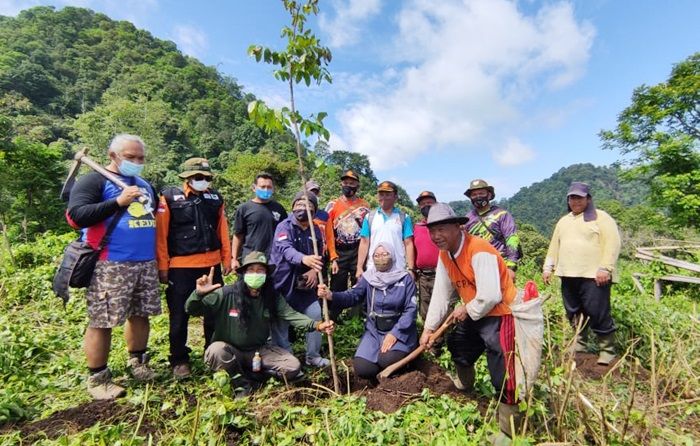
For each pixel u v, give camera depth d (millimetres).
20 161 15695
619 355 4535
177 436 2598
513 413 2670
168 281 3662
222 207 4074
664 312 5516
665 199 19625
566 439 2498
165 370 3783
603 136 22578
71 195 3135
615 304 5531
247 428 2781
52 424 2818
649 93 20406
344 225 5215
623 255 14234
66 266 3133
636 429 2584
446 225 2736
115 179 3178
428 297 4672
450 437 2514
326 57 3254
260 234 4496
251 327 3484
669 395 3449
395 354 3730
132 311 3430
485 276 2674
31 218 16156
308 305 4062
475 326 2975
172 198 3688
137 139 3332
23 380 3438
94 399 3193
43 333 4609
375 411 3035
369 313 4055
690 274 8922
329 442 2564
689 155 19188
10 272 7547
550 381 2709
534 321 2609
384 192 4645
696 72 19859
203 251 3721
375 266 4070
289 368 3502
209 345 3668
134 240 3305
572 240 4531
